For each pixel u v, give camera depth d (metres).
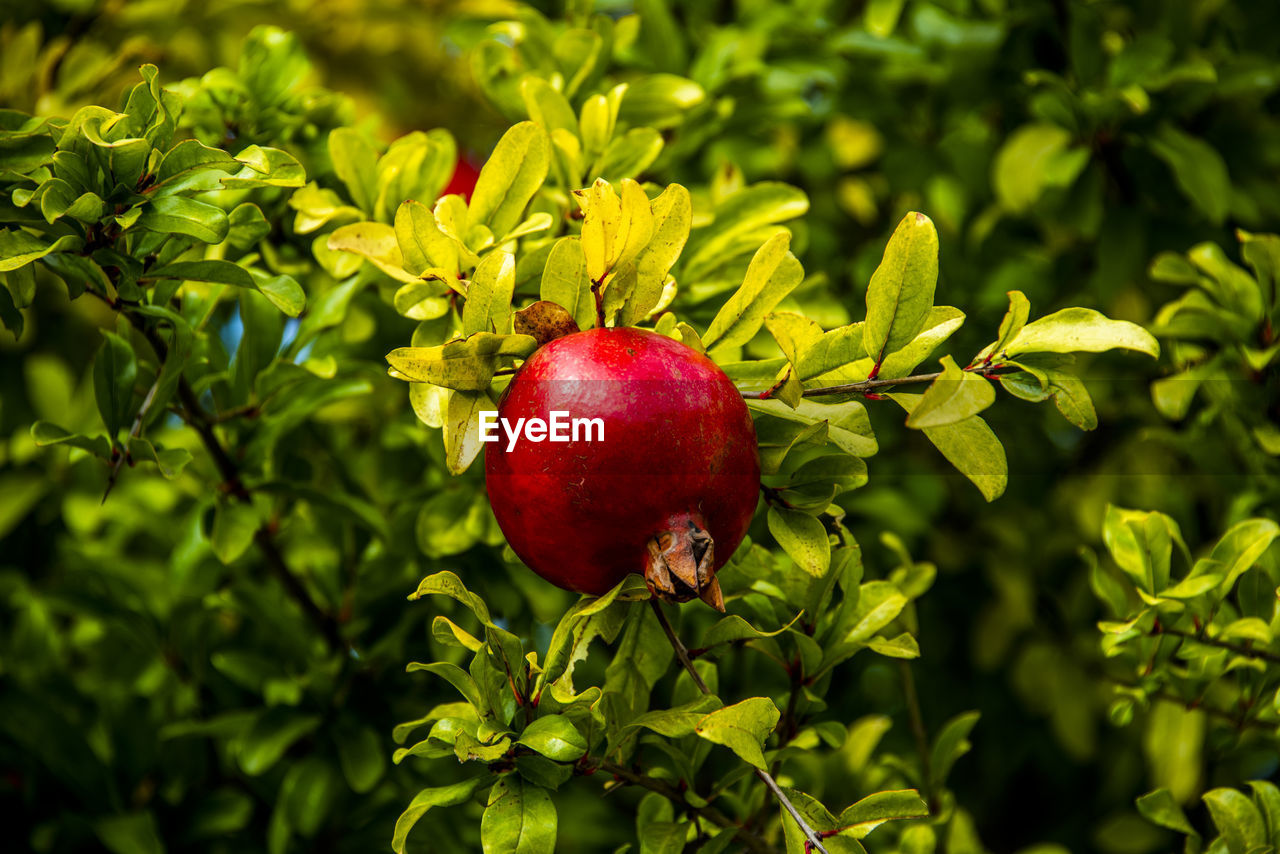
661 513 0.81
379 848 1.12
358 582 1.13
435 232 0.89
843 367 0.88
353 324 1.10
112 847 1.10
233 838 1.22
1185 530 1.28
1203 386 1.10
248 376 1.05
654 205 0.86
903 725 1.43
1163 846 1.33
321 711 1.10
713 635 0.92
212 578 1.11
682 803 0.94
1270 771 1.27
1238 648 1.00
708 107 1.25
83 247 0.91
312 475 1.12
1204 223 1.39
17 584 1.38
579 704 0.87
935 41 1.42
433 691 1.15
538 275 0.96
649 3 1.31
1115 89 1.31
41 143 0.93
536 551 0.83
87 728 1.26
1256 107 1.43
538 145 0.93
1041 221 1.46
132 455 0.98
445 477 1.09
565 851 1.25
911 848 1.03
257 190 1.06
